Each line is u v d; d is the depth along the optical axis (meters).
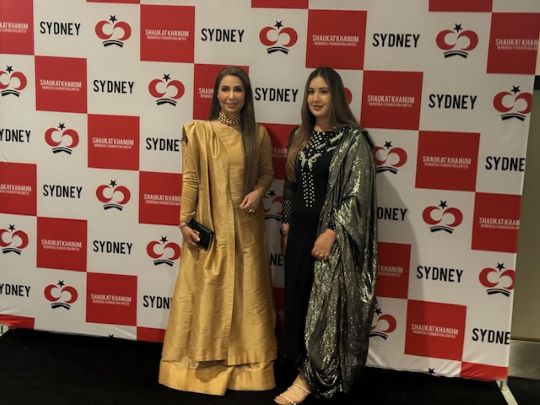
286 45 2.77
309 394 2.68
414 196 2.79
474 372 2.85
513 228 2.73
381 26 2.70
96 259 3.07
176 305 2.72
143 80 2.89
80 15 2.88
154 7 2.82
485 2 2.61
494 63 2.64
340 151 2.49
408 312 2.87
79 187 3.02
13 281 3.14
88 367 2.87
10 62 2.96
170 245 3.00
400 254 2.83
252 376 2.69
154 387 2.69
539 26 2.59
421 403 2.64
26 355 2.97
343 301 2.50
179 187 2.95
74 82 2.94
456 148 2.72
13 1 2.91
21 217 3.08
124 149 2.96
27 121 3.00
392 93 2.74
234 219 2.64
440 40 2.67
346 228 2.44
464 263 2.79
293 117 2.82
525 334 3.09
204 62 2.84
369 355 2.93
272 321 2.76
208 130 2.63
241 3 2.77
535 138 2.94
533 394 2.79
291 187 2.69
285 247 2.74
